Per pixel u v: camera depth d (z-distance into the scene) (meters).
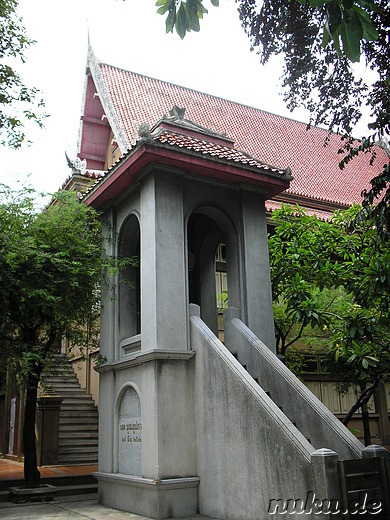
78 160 18.67
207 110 25.22
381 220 8.73
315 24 8.97
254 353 9.84
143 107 21.94
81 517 8.95
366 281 10.02
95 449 15.86
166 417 8.88
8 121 10.78
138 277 11.85
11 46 10.79
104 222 11.93
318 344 15.75
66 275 11.23
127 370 10.23
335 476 6.50
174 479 8.60
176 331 9.43
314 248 12.41
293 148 26.36
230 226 11.13
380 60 8.86
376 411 19.47
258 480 7.47
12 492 11.14
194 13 5.42
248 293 10.66
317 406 8.55
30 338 11.76
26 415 11.77
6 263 10.73
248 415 7.87
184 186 10.51
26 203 11.53
